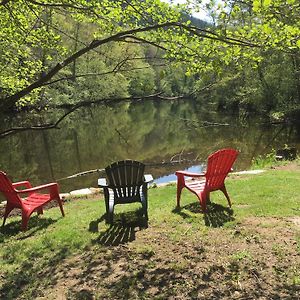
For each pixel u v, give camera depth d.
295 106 24.28
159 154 17.94
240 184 7.55
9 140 22.44
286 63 23.66
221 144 19.61
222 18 3.09
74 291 3.44
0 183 5.54
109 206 5.36
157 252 4.14
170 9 3.49
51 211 6.77
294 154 12.52
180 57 3.34
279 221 4.85
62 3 3.46
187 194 7.20
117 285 3.48
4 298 3.39
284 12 2.78
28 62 8.41
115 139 22.91
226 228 4.73
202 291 3.29
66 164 16.02
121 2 3.62
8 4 4.08
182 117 33.34
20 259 4.27
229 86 30.81
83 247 4.45
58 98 18.95
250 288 3.29
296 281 3.35
